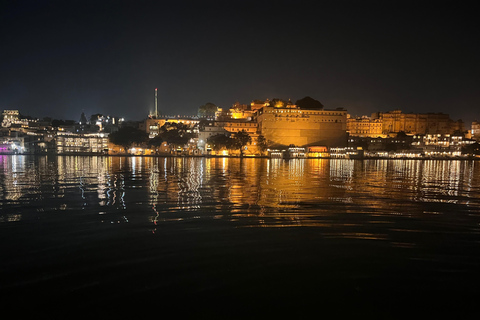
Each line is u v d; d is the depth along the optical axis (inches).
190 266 551.8
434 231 783.1
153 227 800.3
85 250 628.1
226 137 6914.4
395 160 6958.7
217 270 536.1
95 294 458.3
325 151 7342.5
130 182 1866.4
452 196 1429.6
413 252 627.8
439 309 429.1
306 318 407.5
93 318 406.0
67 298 448.5
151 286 481.1
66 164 3764.8
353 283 495.5
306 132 7618.1
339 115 7691.9
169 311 419.5
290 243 676.1
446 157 7746.1
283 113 7544.3
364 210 1044.5
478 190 1670.8
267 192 1467.8
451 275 525.3
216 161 5118.1
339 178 2288.4
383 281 502.6
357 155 7460.6
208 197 1299.2
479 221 900.0
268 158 6766.7
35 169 2893.7
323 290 473.7
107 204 1127.6
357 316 412.5
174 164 4037.9
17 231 759.1
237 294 460.1
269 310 422.9
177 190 1518.2
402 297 457.1
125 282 492.7
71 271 530.6
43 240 690.2
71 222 852.6
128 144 7406.5
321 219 900.0
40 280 498.9
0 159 5137.8
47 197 1284.4
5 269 538.0
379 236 735.1
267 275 519.2
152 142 7322.8
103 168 3102.9
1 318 404.2
